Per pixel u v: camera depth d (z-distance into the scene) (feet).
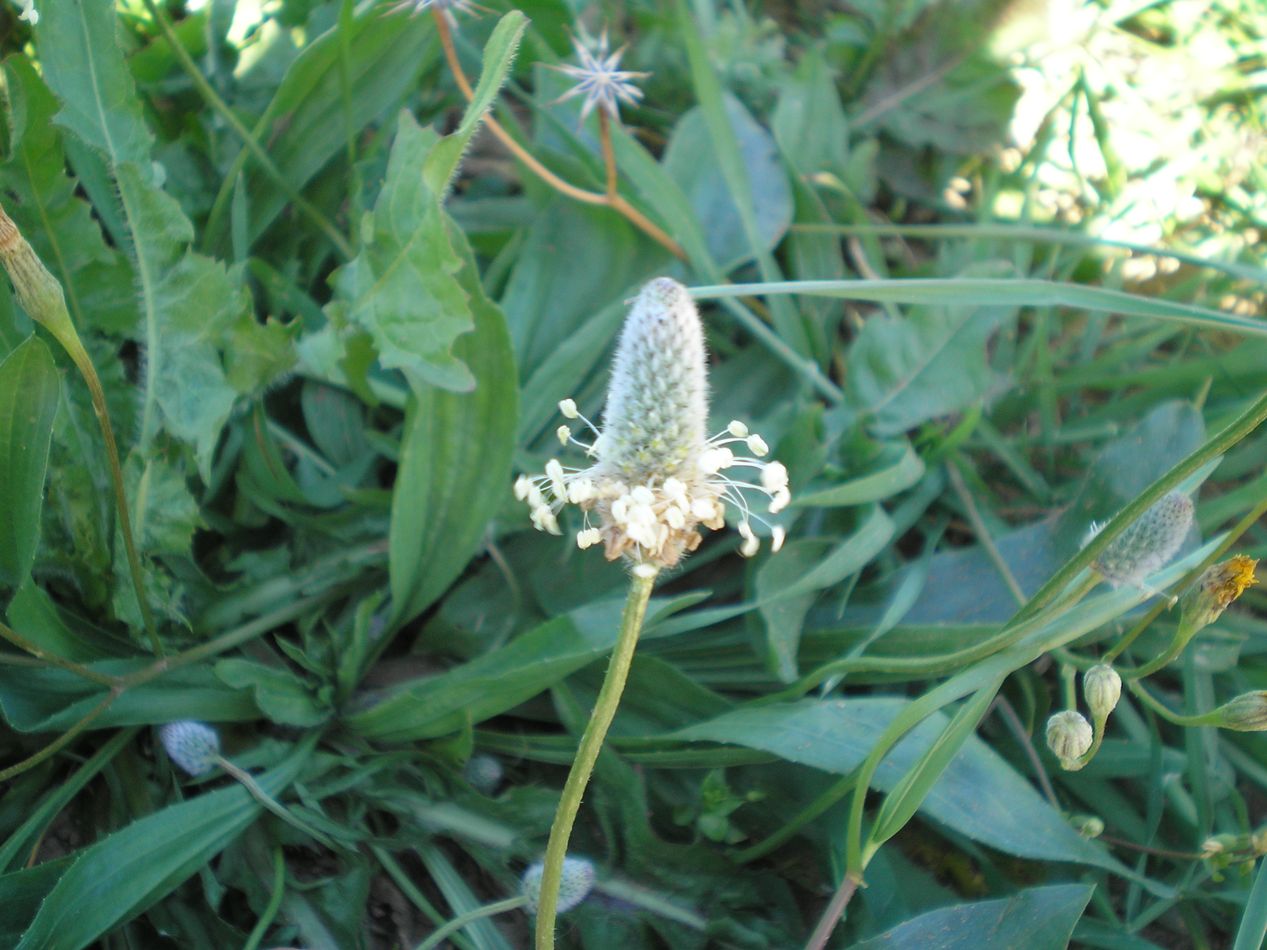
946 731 0.49
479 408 0.64
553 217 0.82
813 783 0.63
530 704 0.68
